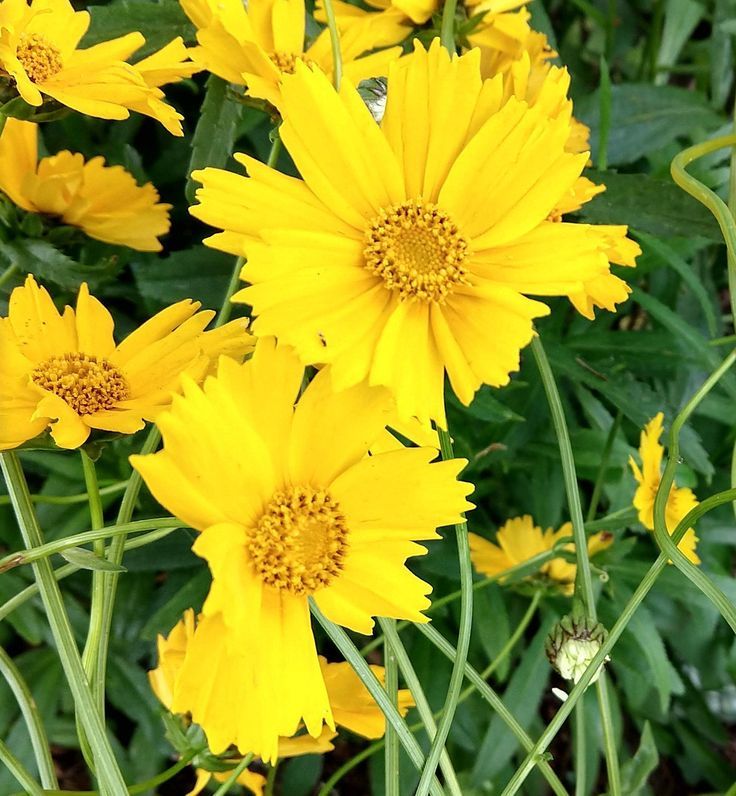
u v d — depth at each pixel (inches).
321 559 8.0
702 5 16.7
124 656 13.5
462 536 8.9
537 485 13.9
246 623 7.5
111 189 11.1
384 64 10.1
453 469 8.0
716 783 15.7
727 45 15.9
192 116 14.4
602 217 11.8
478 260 8.4
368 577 8.0
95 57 9.4
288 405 7.9
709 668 15.1
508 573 11.4
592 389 15.2
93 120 13.9
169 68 9.4
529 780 14.7
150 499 12.7
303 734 10.0
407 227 8.3
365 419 8.0
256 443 7.8
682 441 13.0
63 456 12.5
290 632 7.9
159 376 8.9
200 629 7.6
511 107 8.3
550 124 8.3
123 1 11.2
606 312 14.2
